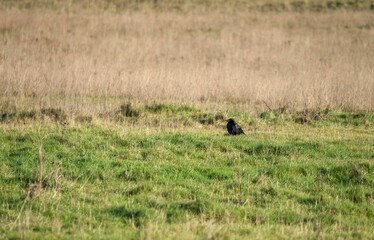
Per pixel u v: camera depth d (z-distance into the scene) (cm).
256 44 9875
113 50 8769
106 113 4678
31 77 6150
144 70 6912
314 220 2695
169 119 4600
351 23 11856
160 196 2870
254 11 12888
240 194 2978
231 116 4806
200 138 3891
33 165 3219
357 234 2542
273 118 4800
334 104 5462
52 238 2273
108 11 12188
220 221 2598
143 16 11856
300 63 8212
